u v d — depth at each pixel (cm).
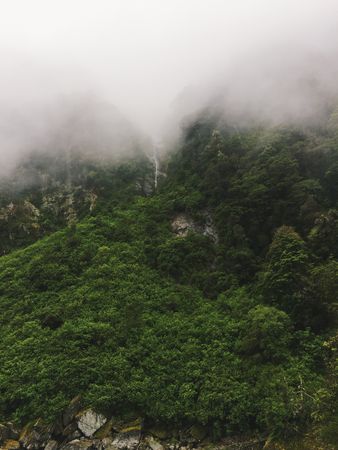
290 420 2759
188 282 4400
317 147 5044
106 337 3631
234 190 5097
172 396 3130
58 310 4003
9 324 4053
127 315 3856
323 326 3356
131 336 3647
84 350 3522
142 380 3250
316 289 3462
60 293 4281
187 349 3506
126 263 4600
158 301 4075
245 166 5447
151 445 2878
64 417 3078
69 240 5012
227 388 3075
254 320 3419
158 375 3294
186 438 2916
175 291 4231
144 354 3478
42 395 3212
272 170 4959
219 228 4900
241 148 5884
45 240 5356
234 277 4266
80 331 3684
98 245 4928
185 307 4025
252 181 5009
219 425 2906
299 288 3538
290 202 4531
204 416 2934
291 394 2845
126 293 4150
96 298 4100
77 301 4084
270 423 2777
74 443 2941
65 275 4494
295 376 2994
